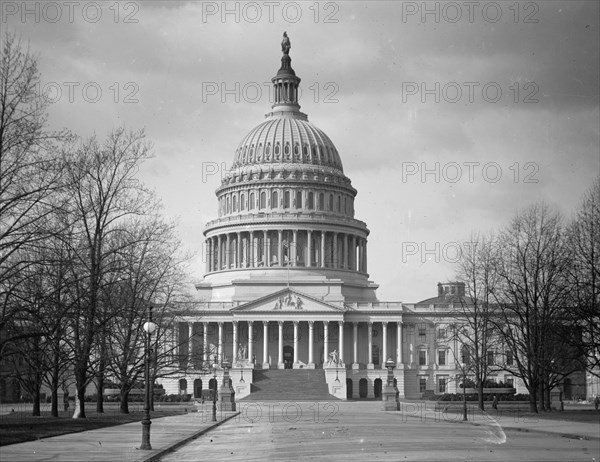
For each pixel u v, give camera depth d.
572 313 89.44
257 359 196.00
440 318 194.62
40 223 59.56
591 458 40.25
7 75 50.94
